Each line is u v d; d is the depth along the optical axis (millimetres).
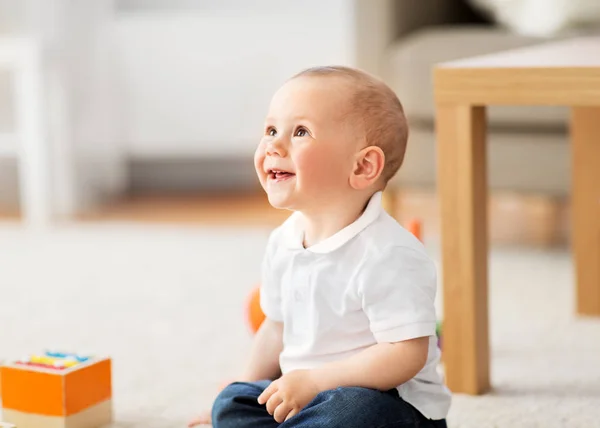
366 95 1388
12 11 4188
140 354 2129
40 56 3799
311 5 4734
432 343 1422
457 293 1813
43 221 3918
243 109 4410
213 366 2025
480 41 2979
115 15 4484
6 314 2523
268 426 1397
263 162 1412
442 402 1434
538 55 1997
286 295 1443
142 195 4656
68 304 2621
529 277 2850
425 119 3018
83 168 4332
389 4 3113
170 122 4449
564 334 2236
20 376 1600
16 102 4234
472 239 1792
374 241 1371
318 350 1405
